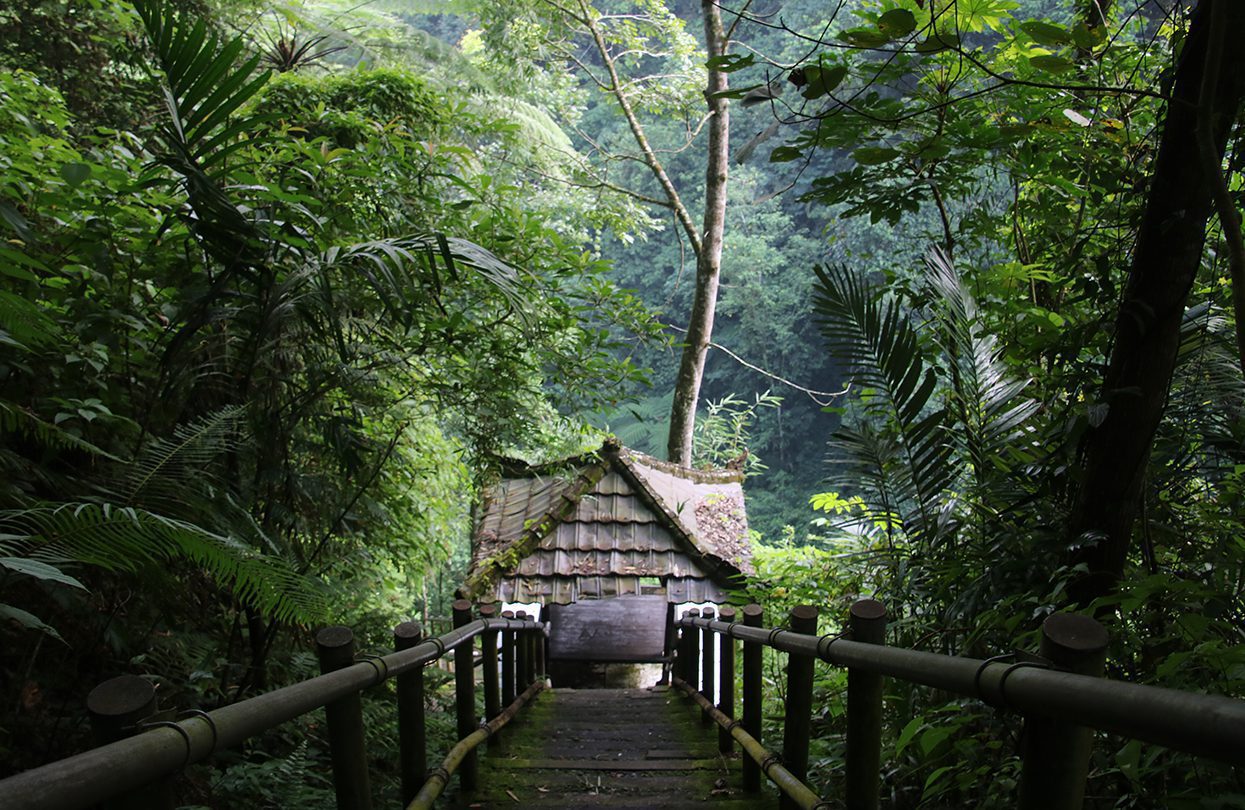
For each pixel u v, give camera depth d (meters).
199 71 3.29
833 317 3.74
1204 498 3.21
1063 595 2.56
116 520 2.43
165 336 3.92
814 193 3.66
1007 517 3.18
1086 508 2.69
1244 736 0.98
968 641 2.82
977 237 4.07
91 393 3.65
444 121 6.61
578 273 4.88
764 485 23.80
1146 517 2.82
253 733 1.64
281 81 6.33
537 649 8.29
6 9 5.88
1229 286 3.08
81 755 1.18
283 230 3.58
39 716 3.26
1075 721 1.29
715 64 2.84
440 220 4.62
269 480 4.00
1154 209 2.52
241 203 3.82
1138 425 2.58
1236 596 2.65
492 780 4.18
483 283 4.49
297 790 3.46
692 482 8.25
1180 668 2.21
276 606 2.84
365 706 5.09
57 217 3.62
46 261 3.68
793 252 22.50
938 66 3.56
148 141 5.11
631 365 4.93
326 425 4.26
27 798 1.03
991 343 3.55
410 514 6.46
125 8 6.09
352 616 6.04
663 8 11.71
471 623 4.07
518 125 6.55
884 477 3.75
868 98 3.25
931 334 3.90
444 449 6.89
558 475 7.62
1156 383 2.56
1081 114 3.62
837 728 4.28
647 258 24.61
